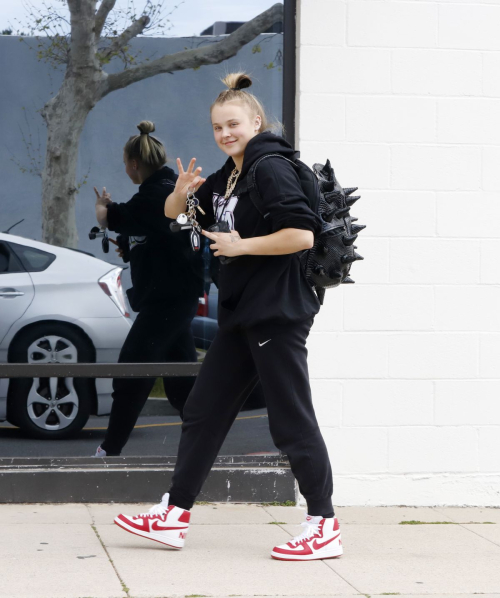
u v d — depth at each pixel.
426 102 11.80
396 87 11.74
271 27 11.80
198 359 11.72
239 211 8.68
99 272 11.56
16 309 11.38
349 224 8.95
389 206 11.79
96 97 11.54
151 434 11.77
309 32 11.56
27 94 11.41
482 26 11.87
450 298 11.93
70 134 11.48
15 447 11.52
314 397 11.75
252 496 11.64
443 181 11.87
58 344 11.48
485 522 11.20
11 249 11.39
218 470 11.59
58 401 11.60
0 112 11.37
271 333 8.60
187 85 11.70
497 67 11.91
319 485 8.88
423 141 11.81
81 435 11.64
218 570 8.56
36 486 11.25
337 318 11.76
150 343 11.64
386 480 11.88
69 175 11.50
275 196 8.28
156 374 11.55
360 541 10.05
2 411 11.50
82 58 11.48
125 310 11.62
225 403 9.00
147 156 11.63
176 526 9.05
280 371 8.65
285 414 8.74
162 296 11.67
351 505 11.84
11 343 11.37
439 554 9.53
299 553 8.95
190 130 11.70
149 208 11.63
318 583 8.27
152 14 11.60
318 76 11.60
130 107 11.59
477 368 11.98
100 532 9.94
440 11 11.78
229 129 8.77
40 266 11.44
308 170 8.69
